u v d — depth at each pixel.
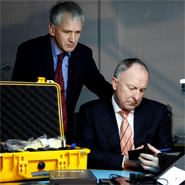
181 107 6.40
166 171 2.35
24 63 3.76
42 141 2.59
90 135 3.25
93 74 4.15
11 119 2.66
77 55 3.89
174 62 6.42
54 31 3.57
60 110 2.82
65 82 3.85
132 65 3.03
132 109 3.12
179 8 6.41
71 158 2.46
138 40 6.50
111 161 2.84
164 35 6.45
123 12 6.54
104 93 4.07
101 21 6.53
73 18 3.40
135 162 2.74
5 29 6.78
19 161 2.29
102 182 2.06
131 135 3.17
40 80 2.81
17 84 2.68
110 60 6.51
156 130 3.28
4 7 6.79
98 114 3.30
